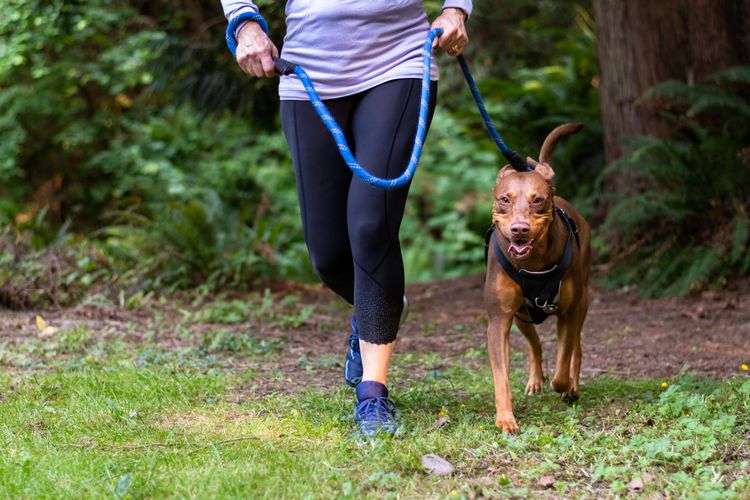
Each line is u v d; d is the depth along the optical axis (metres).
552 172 3.48
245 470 2.96
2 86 13.31
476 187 16.72
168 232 7.84
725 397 3.80
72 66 12.80
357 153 3.47
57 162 14.39
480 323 6.50
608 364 5.00
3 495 2.78
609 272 7.58
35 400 3.95
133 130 14.07
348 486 2.79
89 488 2.83
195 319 6.25
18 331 5.55
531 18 12.07
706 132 7.25
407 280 15.62
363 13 3.45
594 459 3.14
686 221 7.37
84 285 6.90
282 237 10.02
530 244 3.27
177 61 8.83
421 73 3.50
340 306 7.18
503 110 9.79
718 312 6.42
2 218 8.75
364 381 3.48
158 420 3.67
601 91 8.35
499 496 2.81
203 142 14.45
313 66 3.53
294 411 3.69
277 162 16.03
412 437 3.34
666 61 7.86
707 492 2.76
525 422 3.63
